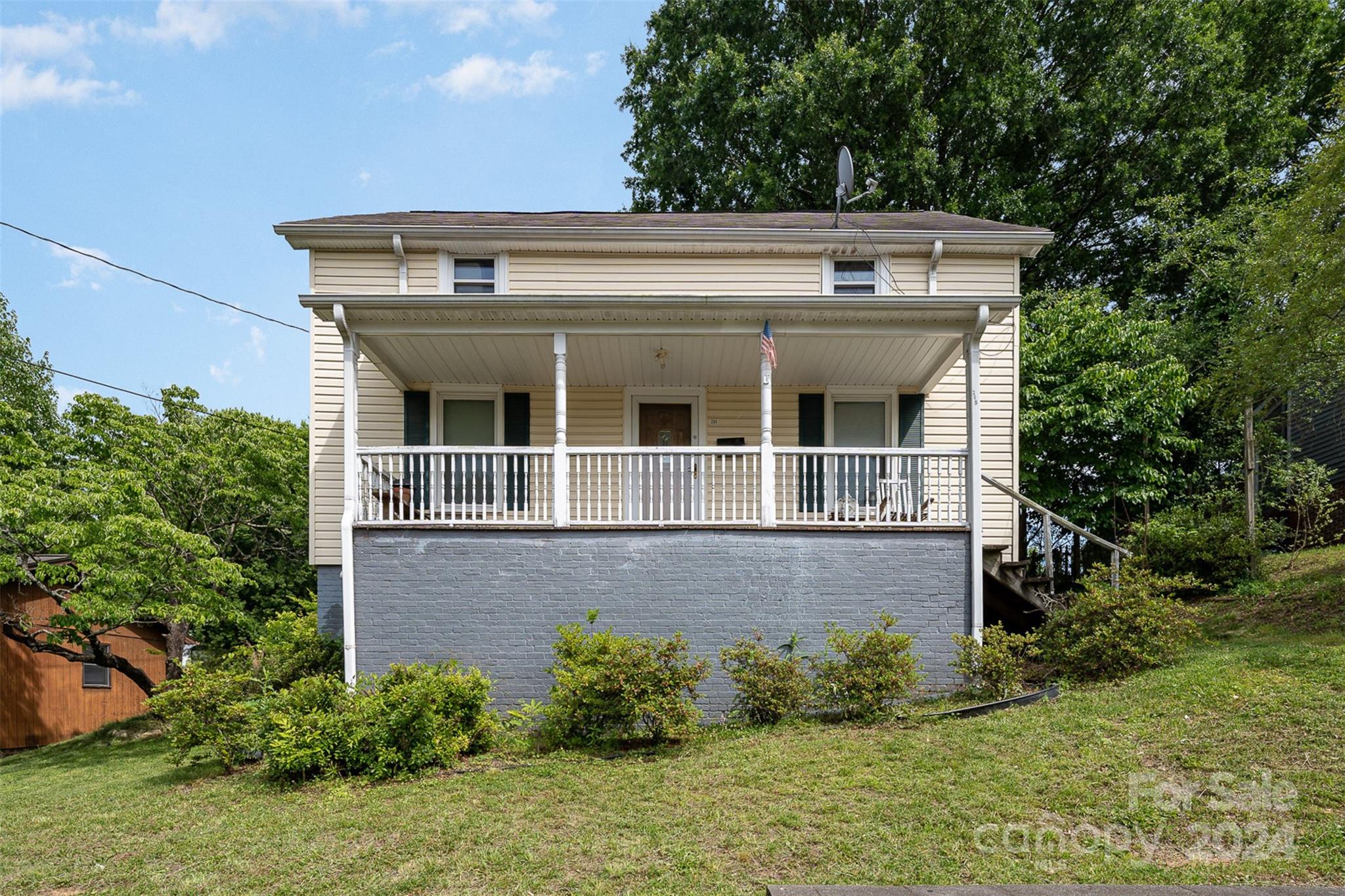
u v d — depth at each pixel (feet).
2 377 71.92
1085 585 32.32
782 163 71.97
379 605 30.83
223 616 46.85
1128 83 66.74
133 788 27.53
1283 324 34.63
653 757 25.94
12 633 46.60
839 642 29.19
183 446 47.09
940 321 32.30
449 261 40.65
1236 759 21.27
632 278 41.06
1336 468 52.70
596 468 41.60
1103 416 47.65
